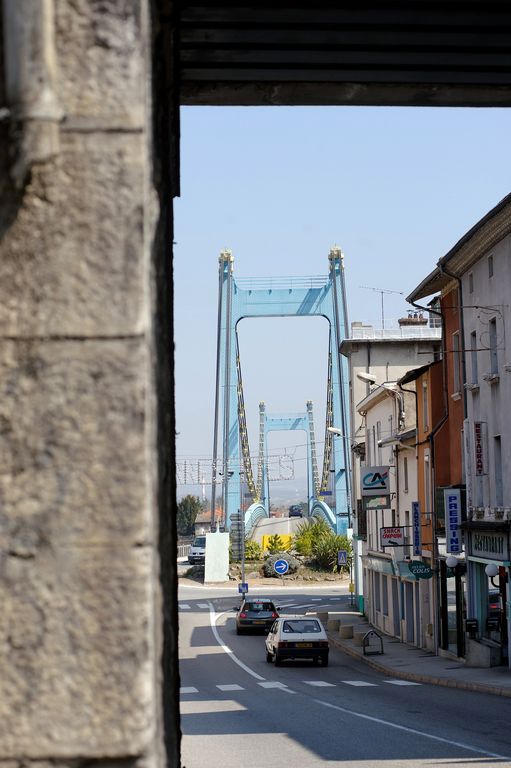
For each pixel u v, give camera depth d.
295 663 69.50
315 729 35.38
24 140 4.45
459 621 61.94
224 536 156.75
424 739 31.70
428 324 108.25
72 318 4.46
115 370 4.45
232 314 187.00
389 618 85.12
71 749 4.28
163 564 5.84
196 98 10.33
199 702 47.41
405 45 9.32
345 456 173.62
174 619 7.21
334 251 191.25
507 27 8.98
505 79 10.03
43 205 4.50
